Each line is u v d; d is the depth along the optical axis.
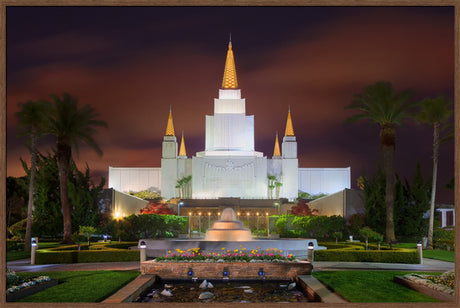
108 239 37.59
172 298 12.57
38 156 35.69
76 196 34.97
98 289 12.51
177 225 45.34
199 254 16.64
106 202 41.81
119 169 87.81
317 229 44.41
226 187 81.75
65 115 30.28
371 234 25.56
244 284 14.66
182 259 15.98
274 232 52.97
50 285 13.02
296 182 82.69
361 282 13.42
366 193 40.72
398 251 22.12
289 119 85.12
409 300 10.73
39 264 20.84
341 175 86.88
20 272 16.38
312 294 12.30
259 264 15.27
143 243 16.52
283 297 12.69
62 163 30.70
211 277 15.34
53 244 30.59
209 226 63.66
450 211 65.06
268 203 72.19
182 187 82.50
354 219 42.50
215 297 12.66
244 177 82.06
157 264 15.34
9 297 10.95
